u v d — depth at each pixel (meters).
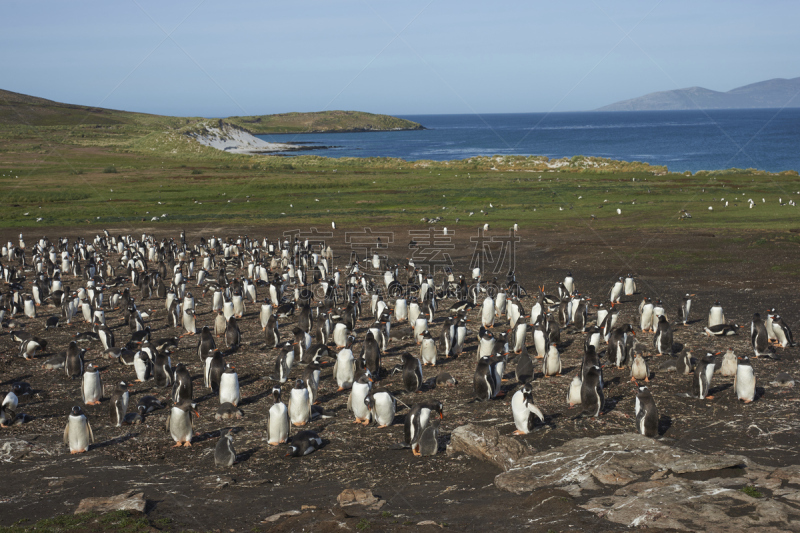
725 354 17.53
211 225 60.09
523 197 72.69
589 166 104.00
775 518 8.91
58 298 29.14
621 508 9.48
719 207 59.41
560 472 11.29
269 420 13.56
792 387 16.17
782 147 171.12
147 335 21.11
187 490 11.41
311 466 12.55
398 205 71.19
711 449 12.44
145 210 69.69
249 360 20.14
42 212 66.81
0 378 18.59
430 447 12.90
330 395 17.02
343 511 9.96
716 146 181.62
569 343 21.70
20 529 9.48
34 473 12.28
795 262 33.97
